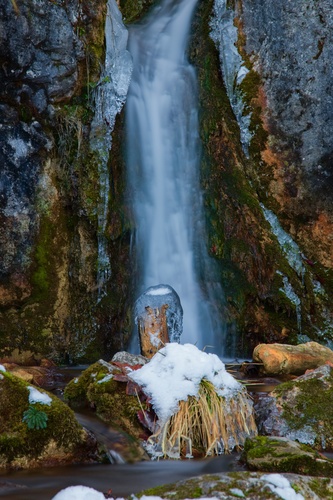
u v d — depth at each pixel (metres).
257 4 8.09
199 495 2.34
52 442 3.14
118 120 7.43
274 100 7.91
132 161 7.56
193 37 8.56
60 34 6.68
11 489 2.78
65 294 6.77
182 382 3.54
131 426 3.51
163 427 3.42
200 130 8.16
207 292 7.69
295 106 7.82
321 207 7.68
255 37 8.09
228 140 7.96
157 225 7.64
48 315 6.64
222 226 7.87
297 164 7.77
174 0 9.16
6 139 6.48
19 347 6.44
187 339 7.40
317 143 7.73
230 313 7.61
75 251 6.88
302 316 7.36
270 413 3.72
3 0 6.34
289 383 3.88
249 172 7.89
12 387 3.23
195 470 3.12
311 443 3.56
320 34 7.78
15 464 3.05
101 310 6.94
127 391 3.61
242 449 3.48
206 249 7.83
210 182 7.99
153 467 3.16
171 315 5.45
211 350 7.45
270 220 7.73
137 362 4.39
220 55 8.25
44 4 6.58
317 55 7.78
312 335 7.31
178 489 2.40
